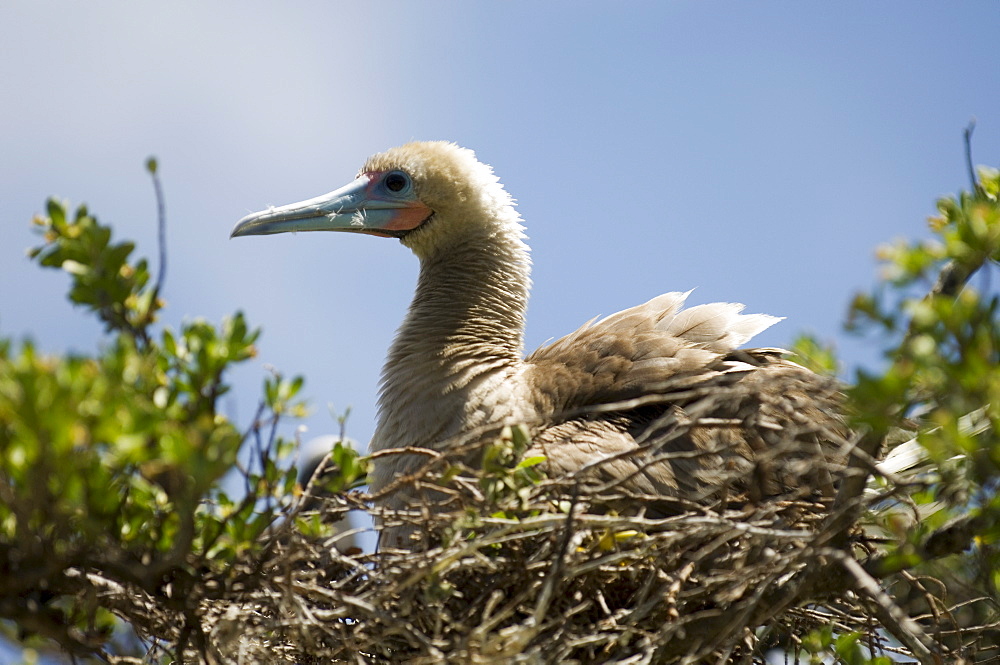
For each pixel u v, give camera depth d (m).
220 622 9.23
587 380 12.83
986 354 6.90
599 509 11.23
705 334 13.27
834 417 12.01
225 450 7.28
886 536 11.53
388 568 9.41
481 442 9.84
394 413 13.30
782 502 10.61
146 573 8.13
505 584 9.75
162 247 8.05
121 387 6.94
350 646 9.27
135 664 9.87
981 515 8.24
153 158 7.89
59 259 8.08
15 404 6.59
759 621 9.62
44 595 9.14
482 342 13.85
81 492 7.77
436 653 8.64
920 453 10.09
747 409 12.06
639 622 10.04
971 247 7.25
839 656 10.64
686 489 11.62
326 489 9.69
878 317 7.33
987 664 10.94
